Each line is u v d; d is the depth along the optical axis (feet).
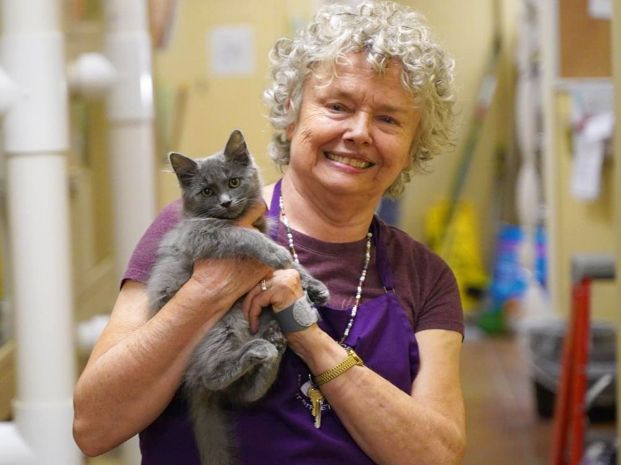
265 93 6.15
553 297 16.02
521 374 16.17
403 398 5.43
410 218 21.66
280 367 5.41
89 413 5.19
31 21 5.16
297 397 5.41
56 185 5.30
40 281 5.30
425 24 5.93
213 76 16.14
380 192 5.85
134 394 5.13
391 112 5.61
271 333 5.25
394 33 5.58
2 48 5.19
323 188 5.70
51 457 5.36
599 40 15.25
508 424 13.69
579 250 15.78
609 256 10.75
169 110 13.85
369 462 5.49
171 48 14.47
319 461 5.37
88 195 7.76
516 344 18.30
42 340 5.32
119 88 6.51
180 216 5.64
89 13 6.44
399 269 5.99
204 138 16.20
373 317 5.67
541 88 16.99
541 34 16.14
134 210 6.64
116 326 5.43
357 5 5.85
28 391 5.34
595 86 15.33
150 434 5.48
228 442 5.28
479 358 17.39
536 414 14.03
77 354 5.78
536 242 18.16
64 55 5.32
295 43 5.85
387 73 5.55
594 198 15.17
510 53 21.03
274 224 5.83
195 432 5.28
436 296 6.11
